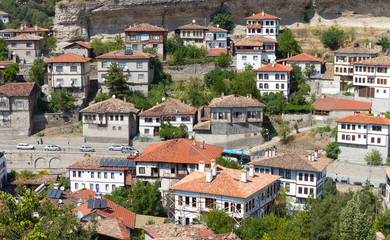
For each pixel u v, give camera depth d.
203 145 132.88
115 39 199.62
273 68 165.88
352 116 146.62
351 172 140.50
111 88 166.62
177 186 102.12
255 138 152.00
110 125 153.75
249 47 181.75
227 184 99.88
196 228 85.31
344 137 145.38
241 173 102.62
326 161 131.12
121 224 85.25
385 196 122.69
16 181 140.00
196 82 176.38
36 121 163.50
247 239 88.06
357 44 174.62
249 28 194.88
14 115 160.62
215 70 176.50
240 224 95.00
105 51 192.25
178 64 185.25
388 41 186.62
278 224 93.75
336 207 99.75
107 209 97.88
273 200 108.81
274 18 192.88
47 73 175.75
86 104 170.38
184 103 160.88
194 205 100.50
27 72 183.88
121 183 132.12
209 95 167.00
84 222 84.19
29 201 74.06
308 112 159.62
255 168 128.12
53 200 110.69
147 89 169.75
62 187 120.50
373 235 94.50
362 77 163.00
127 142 153.38
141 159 128.75
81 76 167.75
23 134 160.75
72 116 164.88
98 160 136.62
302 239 87.38
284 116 158.38
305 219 99.50
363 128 142.62
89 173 133.75
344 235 94.00
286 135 154.50
